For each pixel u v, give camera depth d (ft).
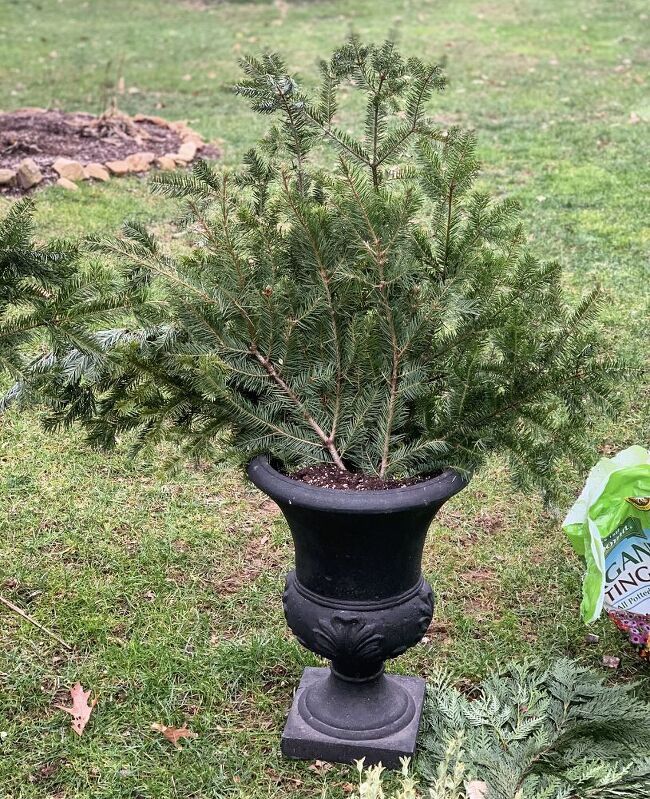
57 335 8.01
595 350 8.48
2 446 14.87
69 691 10.22
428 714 9.74
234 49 43.86
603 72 39.17
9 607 10.68
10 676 10.39
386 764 9.21
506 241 9.12
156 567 12.18
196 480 14.15
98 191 25.31
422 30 47.24
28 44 45.32
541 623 11.32
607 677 10.49
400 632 8.77
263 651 10.67
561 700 9.82
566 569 12.27
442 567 12.31
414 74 9.20
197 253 9.27
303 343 8.63
